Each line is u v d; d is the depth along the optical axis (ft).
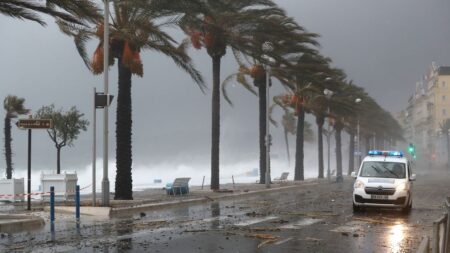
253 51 127.75
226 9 110.22
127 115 88.12
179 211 71.92
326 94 181.57
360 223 55.67
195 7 89.66
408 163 74.08
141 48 87.71
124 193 87.20
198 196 97.76
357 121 301.63
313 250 37.45
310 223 55.16
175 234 45.75
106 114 73.20
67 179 87.81
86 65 88.02
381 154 75.97
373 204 67.21
